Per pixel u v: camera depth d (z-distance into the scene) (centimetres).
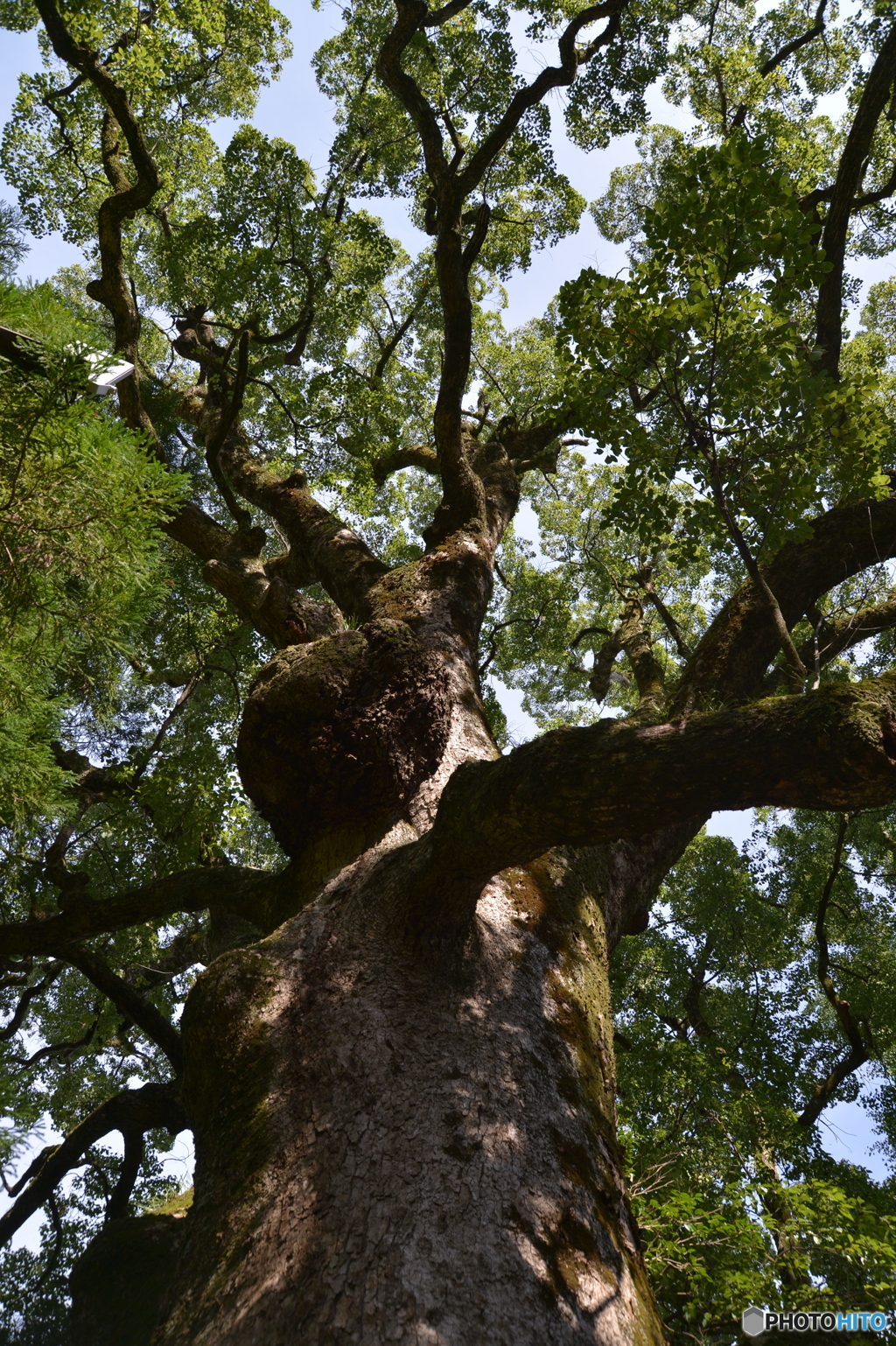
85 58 716
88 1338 685
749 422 526
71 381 329
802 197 947
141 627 396
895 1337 401
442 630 580
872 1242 417
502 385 1345
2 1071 1063
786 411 513
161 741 1082
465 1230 260
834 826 1141
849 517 679
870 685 246
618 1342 250
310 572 760
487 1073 317
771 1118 718
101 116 1016
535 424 1170
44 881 957
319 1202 270
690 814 273
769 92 1089
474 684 563
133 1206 1086
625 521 568
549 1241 268
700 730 264
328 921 382
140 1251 736
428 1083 307
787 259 474
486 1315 238
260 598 708
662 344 513
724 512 493
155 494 356
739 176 482
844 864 1125
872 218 1098
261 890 479
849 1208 455
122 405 770
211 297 986
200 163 1211
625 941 1003
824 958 930
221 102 1237
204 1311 255
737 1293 420
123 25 942
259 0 1130
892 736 232
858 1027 891
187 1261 285
